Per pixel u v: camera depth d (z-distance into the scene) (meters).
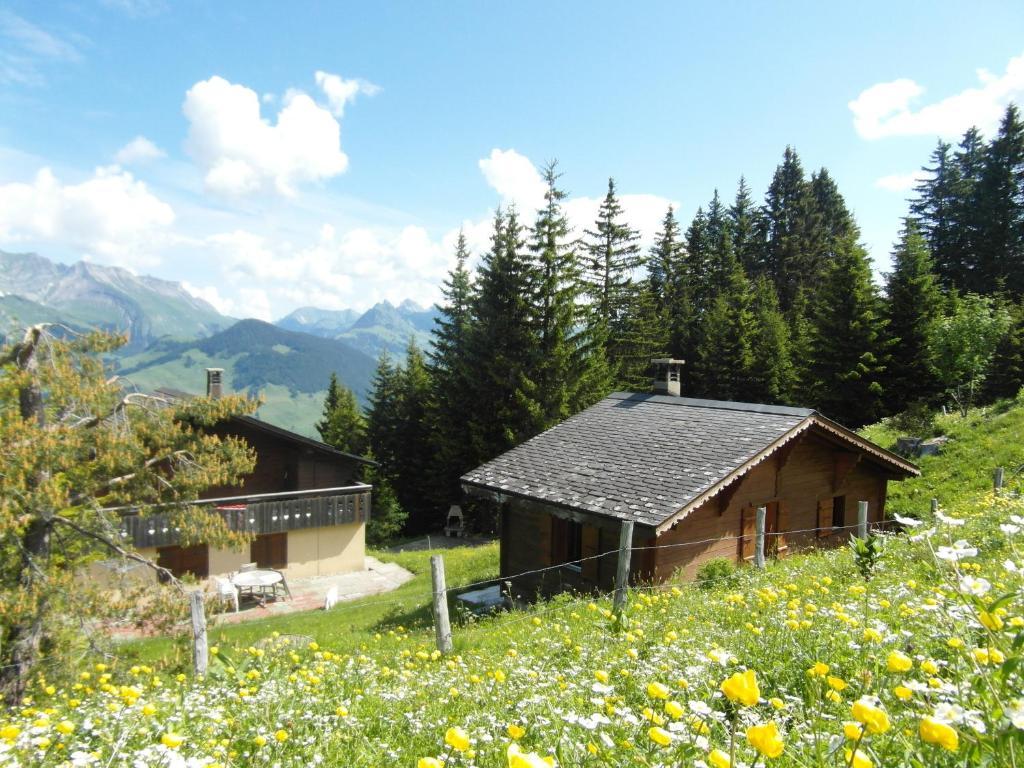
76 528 10.34
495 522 32.81
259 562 21.72
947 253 47.88
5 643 8.62
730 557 12.91
